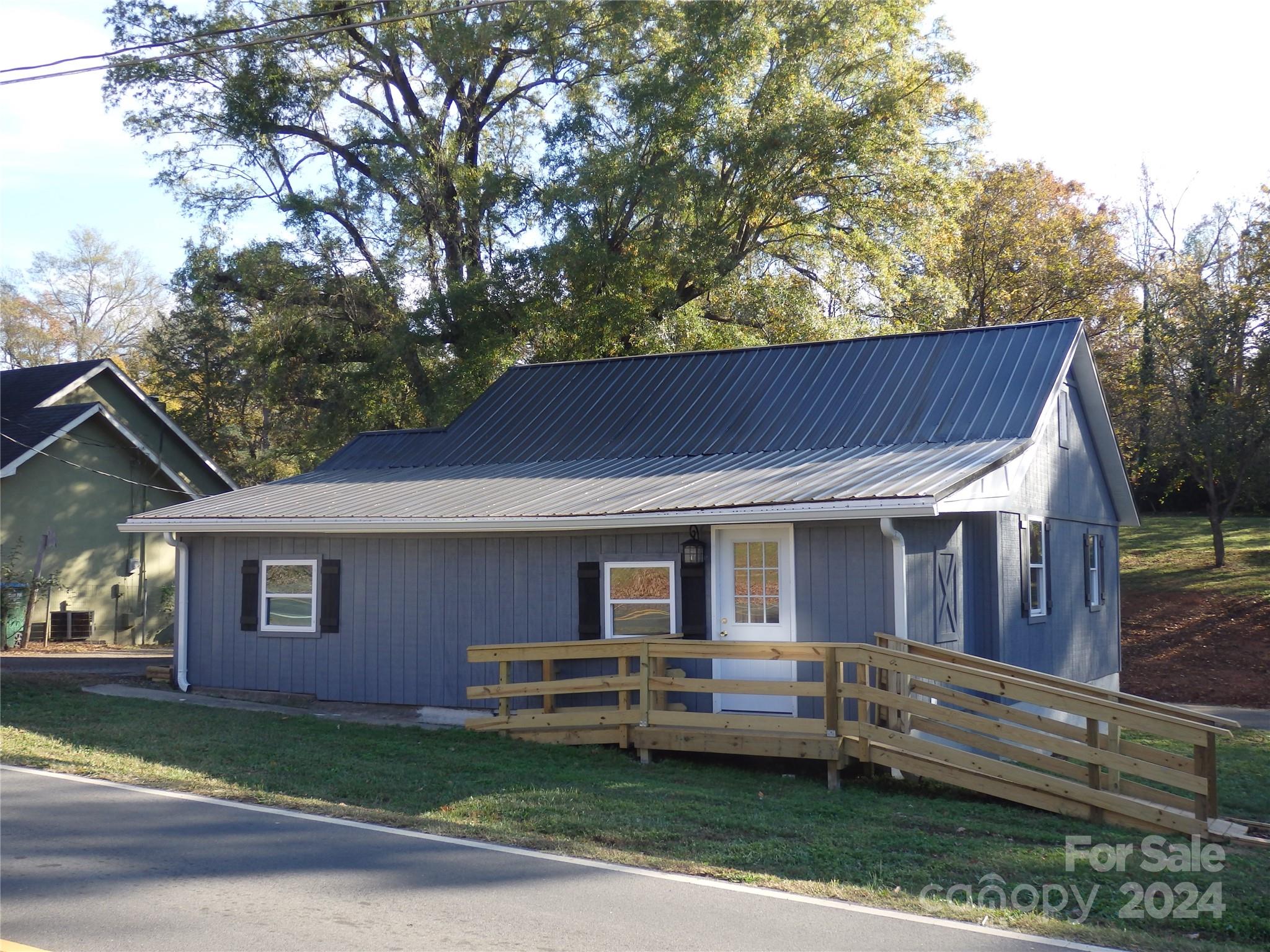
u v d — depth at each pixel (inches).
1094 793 393.7
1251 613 966.4
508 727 533.6
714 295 1216.8
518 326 1133.1
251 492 740.7
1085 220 1582.2
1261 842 358.9
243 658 666.8
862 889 287.3
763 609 532.1
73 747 474.0
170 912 253.6
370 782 418.9
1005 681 419.8
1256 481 1116.5
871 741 449.7
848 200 1195.9
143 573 1087.0
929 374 679.7
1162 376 1140.5
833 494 482.9
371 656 627.2
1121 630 968.3
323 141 1255.5
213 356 1705.2
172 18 1157.7
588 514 534.6
